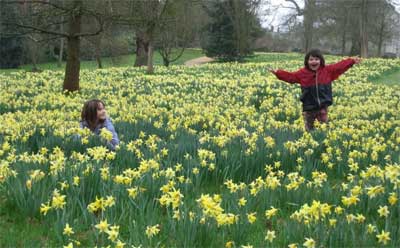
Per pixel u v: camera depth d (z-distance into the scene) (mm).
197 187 5102
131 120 9117
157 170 5066
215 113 10688
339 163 5945
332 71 8883
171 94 16172
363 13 44906
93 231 3785
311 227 3709
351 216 3756
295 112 11352
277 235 4062
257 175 5793
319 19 53219
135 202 4352
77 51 16531
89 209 4008
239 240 3752
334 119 10461
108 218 4047
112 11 15883
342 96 15516
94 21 24641
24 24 16422
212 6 49156
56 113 10188
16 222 4293
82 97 14914
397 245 3539
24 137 6867
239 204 4125
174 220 3854
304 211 3746
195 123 9367
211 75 23953
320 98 8820
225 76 23750
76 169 4820
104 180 4766
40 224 4215
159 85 18688
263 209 4504
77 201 4262
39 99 13602
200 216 3799
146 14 18000
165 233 3916
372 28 52531
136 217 4109
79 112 10438
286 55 50719
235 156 5777
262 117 10062
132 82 19578
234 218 3785
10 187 4551
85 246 3762
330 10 50375
